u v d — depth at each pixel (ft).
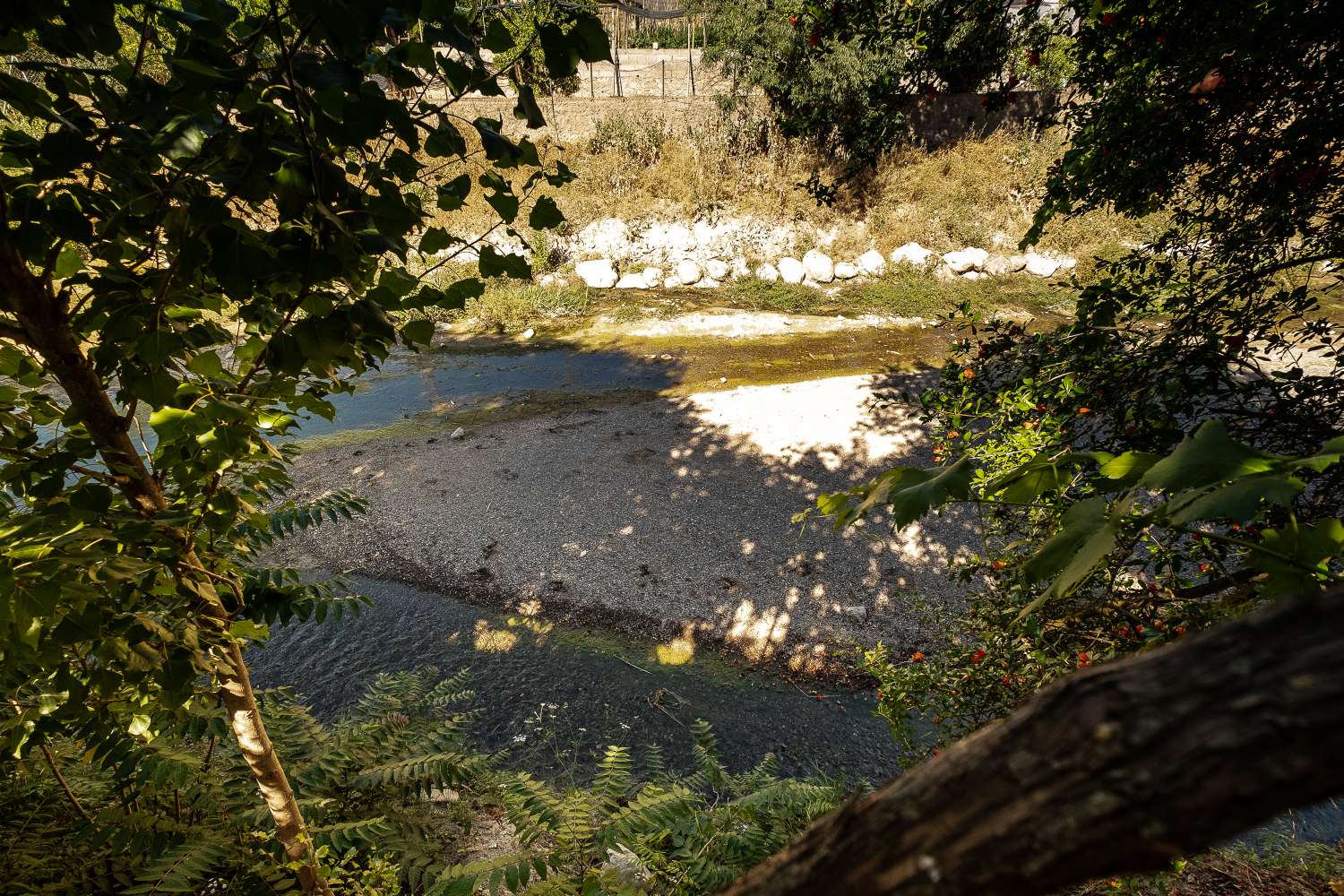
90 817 8.35
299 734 10.78
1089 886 8.08
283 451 6.98
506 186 4.35
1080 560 2.22
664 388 34.09
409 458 27.37
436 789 12.39
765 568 20.88
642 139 53.16
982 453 9.25
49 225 3.72
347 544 22.35
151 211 3.95
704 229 50.37
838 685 17.22
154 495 5.21
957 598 19.15
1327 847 11.12
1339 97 7.45
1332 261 8.87
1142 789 1.18
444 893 7.89
